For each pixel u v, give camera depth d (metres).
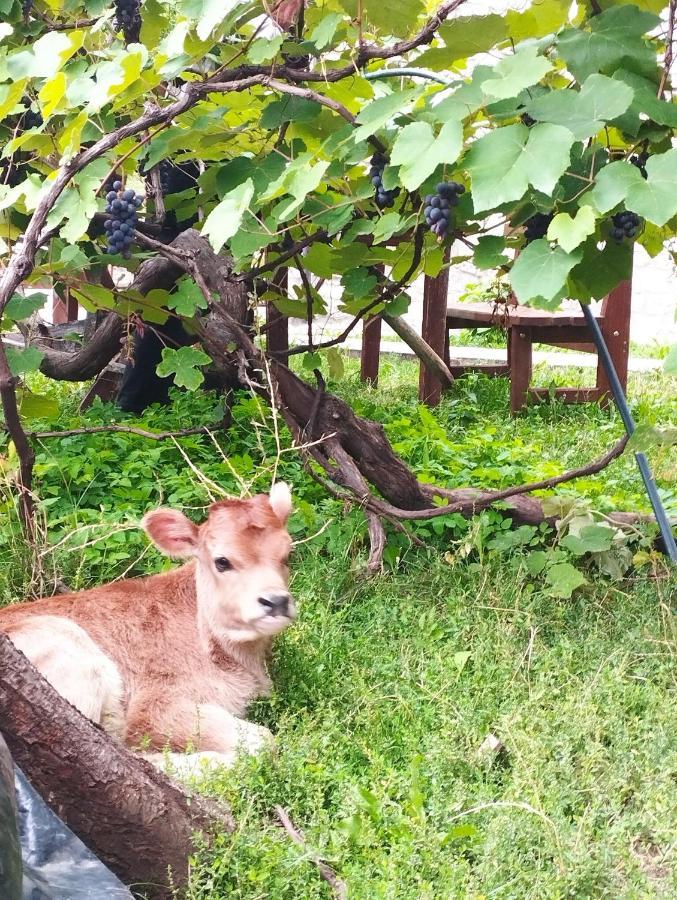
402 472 3.09
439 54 2.31
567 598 2.76
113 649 2.30
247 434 3.73
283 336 4.00
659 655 2.49
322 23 2.34
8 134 2.98
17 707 1.58
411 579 2.84
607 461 2.82
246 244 2.51
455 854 1.86
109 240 2.56
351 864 1.81
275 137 2.71
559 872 1.76
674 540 2.98
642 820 1.93
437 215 2.19
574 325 4.84
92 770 1.63
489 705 2.28
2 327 2.80
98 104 2.25
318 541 2.98
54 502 2.98
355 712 2.29
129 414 4.09
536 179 1.96
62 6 2.84
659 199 2.01
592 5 2.33
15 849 1.33
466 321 5.25
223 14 2.18
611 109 2.07
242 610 2.25
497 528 3.09
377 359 5.46
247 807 1.87
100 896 1.48
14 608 2.32
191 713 2.26
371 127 2.12
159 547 2.38
